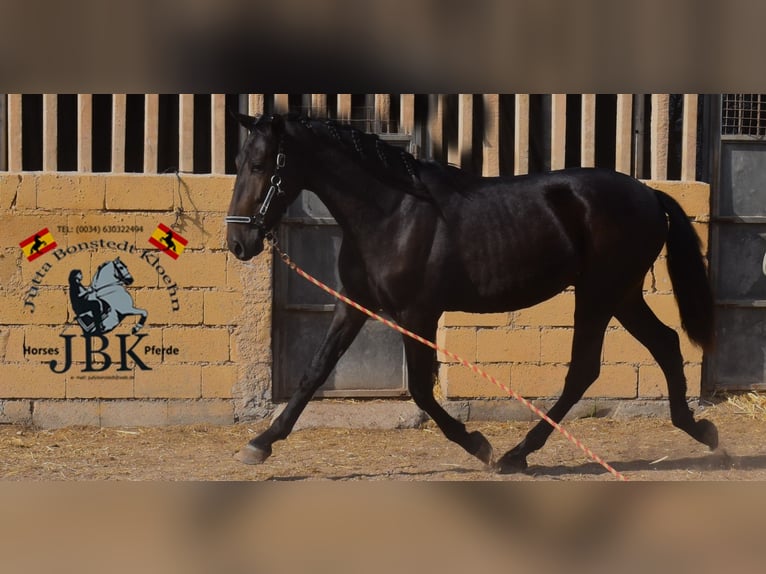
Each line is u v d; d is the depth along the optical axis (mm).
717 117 11469
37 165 11289
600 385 11047
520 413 10930
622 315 9000
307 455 9438
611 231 8406
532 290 8414
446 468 8836
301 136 8070
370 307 8469
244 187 8023
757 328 11617
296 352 11062
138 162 11367
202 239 10570
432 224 8164
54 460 9172
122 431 10422
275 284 10961
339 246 11086
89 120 10594
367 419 10664
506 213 8305
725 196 11562
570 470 8742
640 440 10148
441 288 8203
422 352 8211
